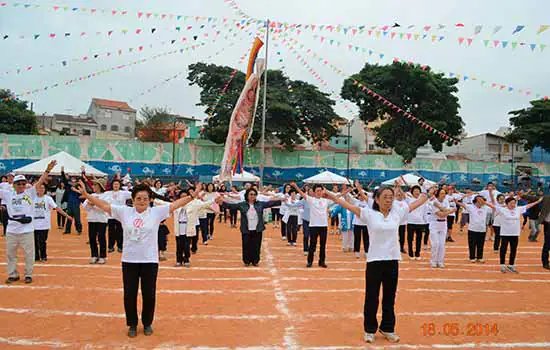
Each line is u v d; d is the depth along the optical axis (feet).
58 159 71.20
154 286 19.76
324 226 37.06
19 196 29.45
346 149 181.68
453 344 19.15
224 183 76.02
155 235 19.90
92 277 31.27
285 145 135.85
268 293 27.53
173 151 127.95
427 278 33.63
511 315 23.72
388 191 19.66
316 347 18.51
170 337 19.45
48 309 23.45
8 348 17.98
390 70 127.75
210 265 37.32
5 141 121.39
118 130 172.96
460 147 185.78
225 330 20.45
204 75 131.95
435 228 38.14
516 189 135.33
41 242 37.06
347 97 134.82
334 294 27.43
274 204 38.34
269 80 136.46
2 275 31.53
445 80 133.80
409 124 136.15
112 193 37.91
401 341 19.39
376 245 19.44
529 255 47.44
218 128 127.34
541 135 135.23
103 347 18.22
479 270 37.50
